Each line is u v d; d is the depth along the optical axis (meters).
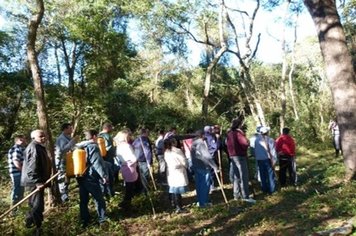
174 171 9.35
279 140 11.97
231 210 9.05
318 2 10.75
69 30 16.72
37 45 18.80
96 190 8.26
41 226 7.73
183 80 33.25
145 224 8.45
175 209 9.55
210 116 28.78
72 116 18.20
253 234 7.29
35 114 19.80
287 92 33.75
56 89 19.52
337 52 10.51
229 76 34.00
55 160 9.79
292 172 11.95
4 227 7.80
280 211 8.34
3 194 11.59
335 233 6.24
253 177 13.72
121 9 19.33
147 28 22.81
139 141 11.52
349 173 10.35
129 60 20.69
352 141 10.30
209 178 9.78
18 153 9.65
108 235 7.70
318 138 27.83
